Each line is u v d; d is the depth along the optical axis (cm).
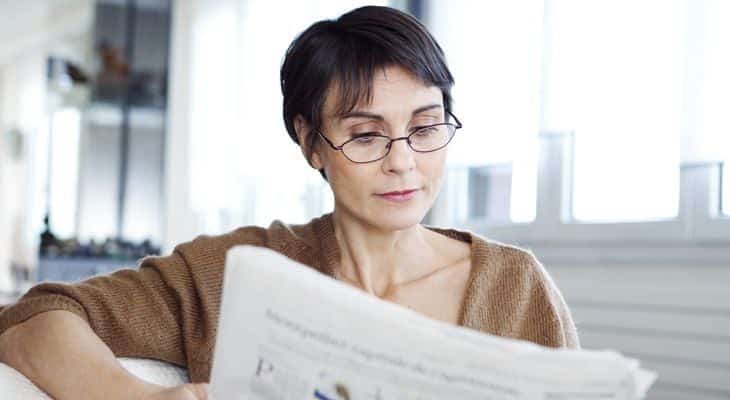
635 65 226
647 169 228
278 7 417
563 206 255
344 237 106
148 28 575
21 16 646
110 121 571
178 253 107
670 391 213
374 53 94
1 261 739
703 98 205
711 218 211
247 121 439
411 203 97
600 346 233
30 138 739
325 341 67
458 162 281
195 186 500
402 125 95
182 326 103
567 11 242
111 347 99
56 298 97
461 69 282
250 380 70
